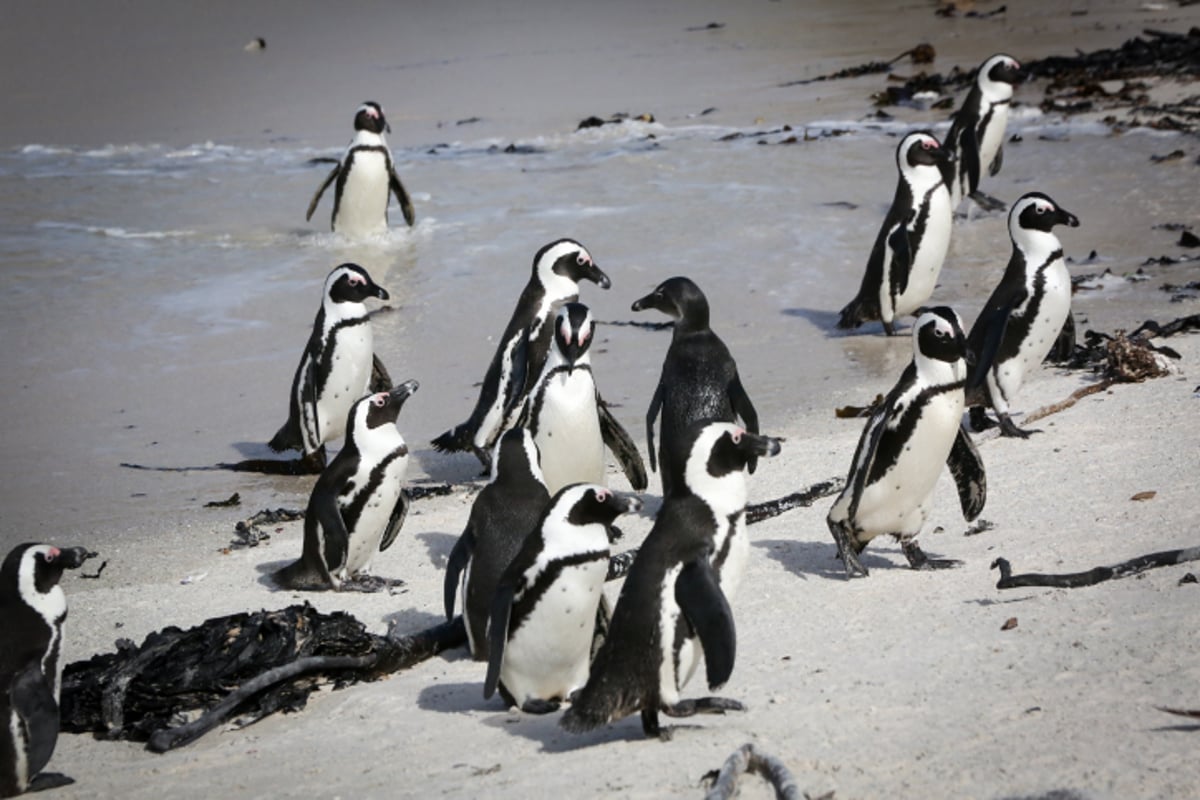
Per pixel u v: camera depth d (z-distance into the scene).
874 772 14.43
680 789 14.52
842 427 31.78
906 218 38.31
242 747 18.58
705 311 26.08
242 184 62.09
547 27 100.44
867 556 23.58
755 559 23.84
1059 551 21.78
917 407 21.31
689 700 16.84
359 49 97.06
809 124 64.50
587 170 59.62
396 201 56.44
